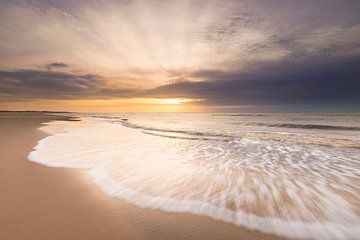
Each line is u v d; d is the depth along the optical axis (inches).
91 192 168.4
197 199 157.4
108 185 184.4
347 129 784.9
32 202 149.1
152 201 153.4
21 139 434.0
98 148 353.7
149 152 329.1
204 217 131.6
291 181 199.5
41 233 111.7
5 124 836.0
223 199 157.8
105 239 108.2
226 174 220.8
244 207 144.9
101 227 118.7
